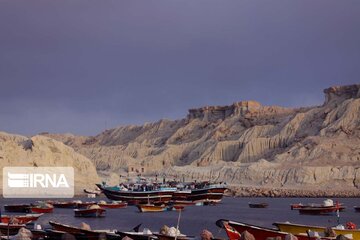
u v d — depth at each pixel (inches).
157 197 5556.1
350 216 4402.1
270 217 4271.7
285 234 2027.6
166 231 2117.4
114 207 5137.8
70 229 2281.0
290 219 4067.4
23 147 7613.2
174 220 3846.0
